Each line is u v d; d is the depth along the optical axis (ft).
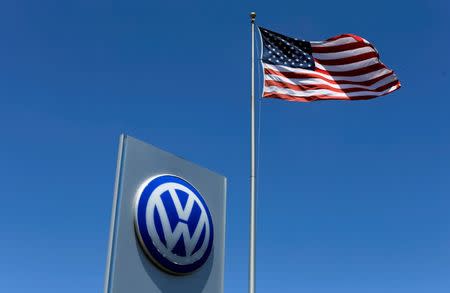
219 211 33.55
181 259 29.04
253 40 46.37
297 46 48.98
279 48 48.55
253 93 43.78
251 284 35.27
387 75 48.37
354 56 49.01
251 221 37.55
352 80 48.42
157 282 27.91
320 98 47.06
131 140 29.14
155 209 28.43
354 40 49.24
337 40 49.44
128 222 27.37
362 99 47.65
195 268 29.96
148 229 27.78
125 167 28.22
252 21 47.11
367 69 48.57
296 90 47.19
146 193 28.50
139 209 27.84
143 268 27.43
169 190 29.71
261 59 47.60
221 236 33.04
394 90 48.14
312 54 49.01
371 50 48.65
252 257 36.17
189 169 32.35
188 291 29.50
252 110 43.09
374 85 48.19
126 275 26.48
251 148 41.06
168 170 30.86
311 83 47.62
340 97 47.52
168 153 31.14
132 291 26.53
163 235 28.32
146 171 29.37
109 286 25.80
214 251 32.17
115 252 26.35
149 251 27.61
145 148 29.76
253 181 39.40
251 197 38.60
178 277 29.17
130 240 27.17
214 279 31.50
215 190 33.78
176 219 29.27
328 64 48.88
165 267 28.22
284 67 47.80
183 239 29.32
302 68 48.16
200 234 30.50
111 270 26.09
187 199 30.45
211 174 33.86
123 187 27.76
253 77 44.37
